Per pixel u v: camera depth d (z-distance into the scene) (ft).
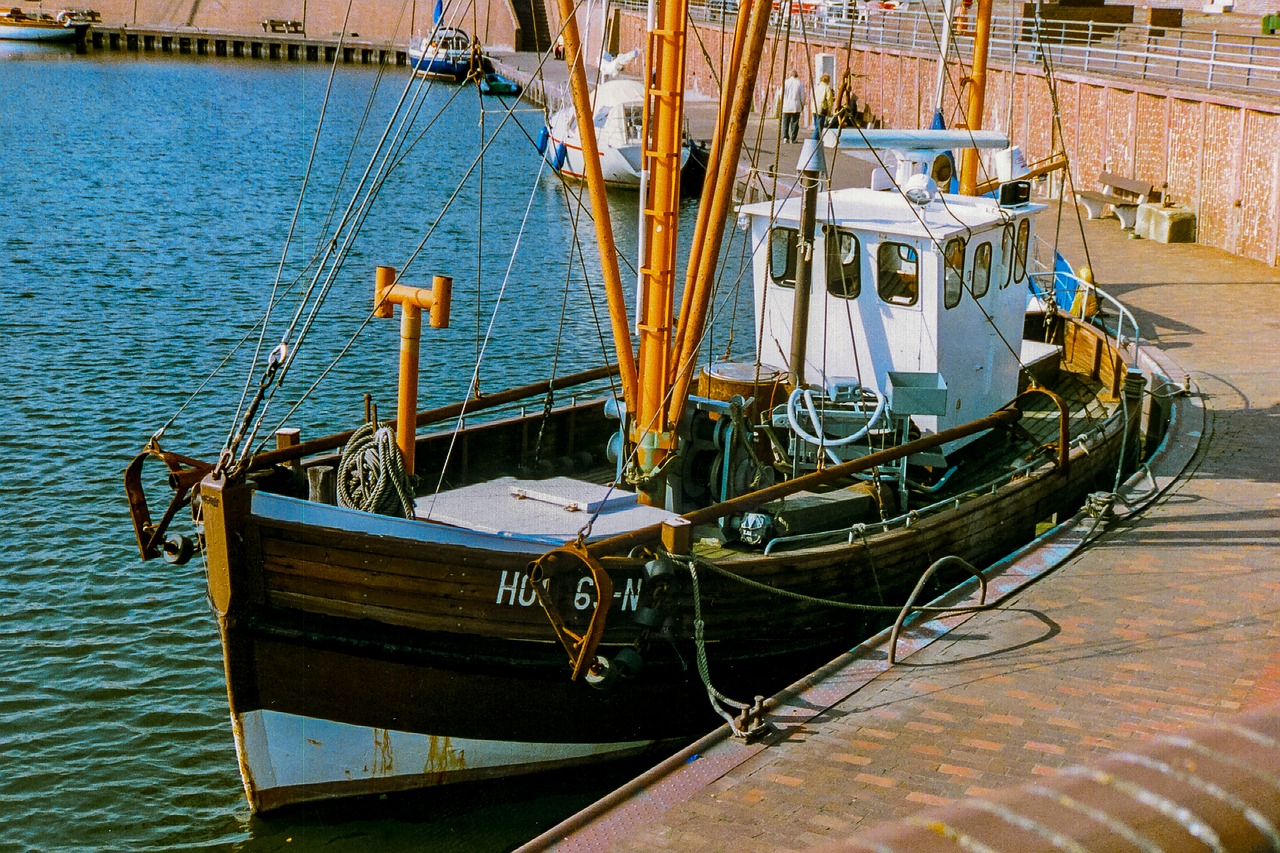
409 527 28.02
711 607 30.96
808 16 188.03
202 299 94.43
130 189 145.89
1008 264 46.21
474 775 30.50
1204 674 28.66
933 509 39.93
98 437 61.77
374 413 32.27
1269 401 54.29
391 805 30.48
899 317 41.42
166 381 72.02
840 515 37.09
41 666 39.58
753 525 34.09
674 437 33.91
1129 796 2.49
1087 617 32.01
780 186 126.21
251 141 188.75
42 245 112.37
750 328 87.25
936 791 23.61
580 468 43.73
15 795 32.78
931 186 44.11
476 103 239.09
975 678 28.63
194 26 328.29
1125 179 114.11
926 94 156.25
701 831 22.18
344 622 27.48
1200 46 140.05
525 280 104.99
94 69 280.31
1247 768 2.50
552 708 29.99
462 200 147.33
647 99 33.86
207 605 44.24
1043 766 24.47
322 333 84.89
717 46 220.43
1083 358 57.57
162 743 35.60
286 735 28.45
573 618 29.07
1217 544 37.27
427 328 86.63
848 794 23.49
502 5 298.56
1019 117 138.72
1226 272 88.84
